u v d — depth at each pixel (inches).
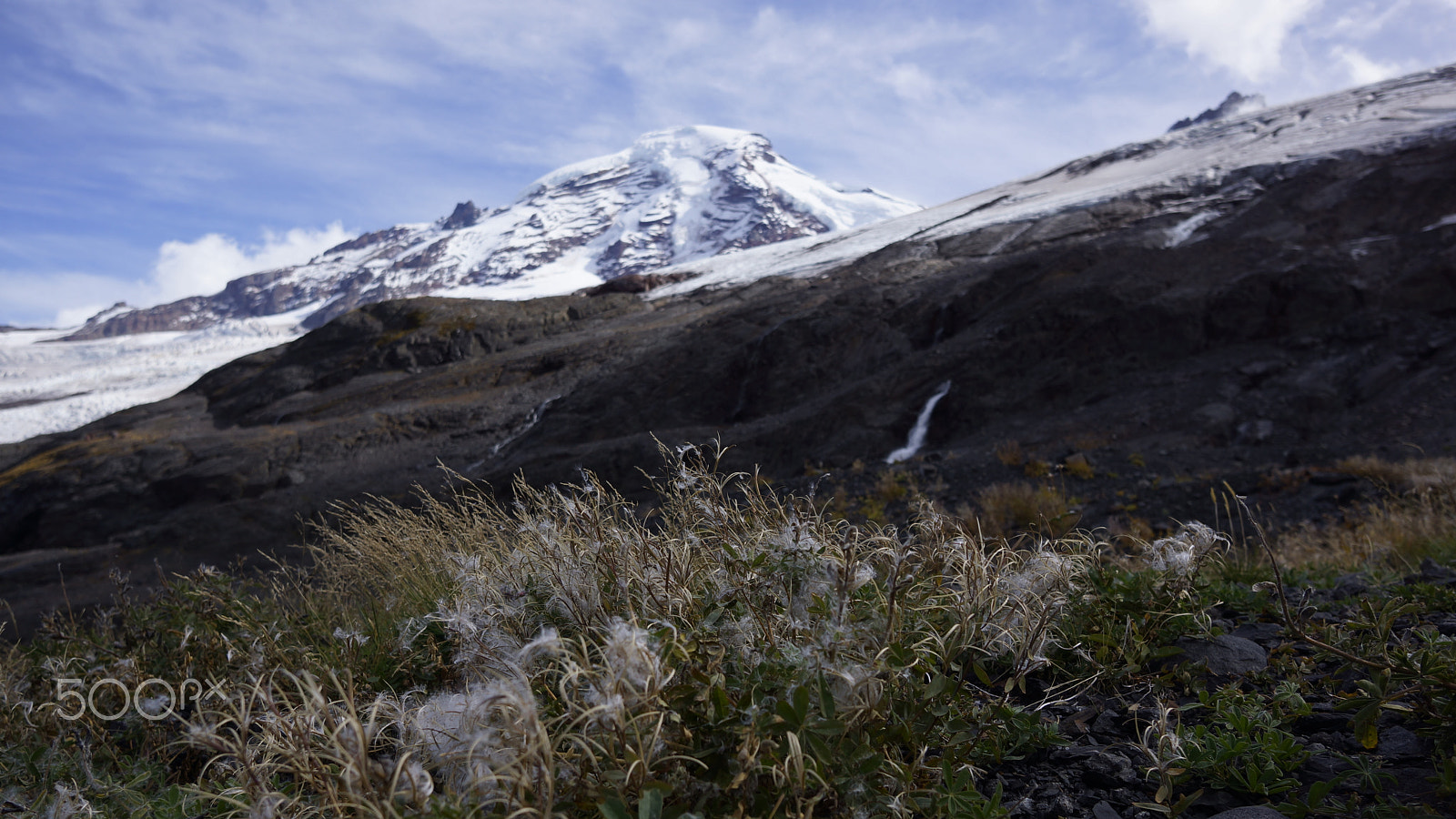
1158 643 98.0
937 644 74.9
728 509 90.2
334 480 1320.1
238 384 1948.8
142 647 121.4
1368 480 435.5
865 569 71.0
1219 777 70.7
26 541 1435.8
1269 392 776.3
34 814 82.2
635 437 1109.7
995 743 76.7
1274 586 120.8
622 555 80.1
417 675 96.1
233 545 1179.9
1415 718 74.7
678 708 58.1
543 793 49.3
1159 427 759.7
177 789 80.4
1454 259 872.9
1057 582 83.7
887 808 57.8
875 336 1257.4
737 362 1315.2
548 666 65.5
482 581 84.0
